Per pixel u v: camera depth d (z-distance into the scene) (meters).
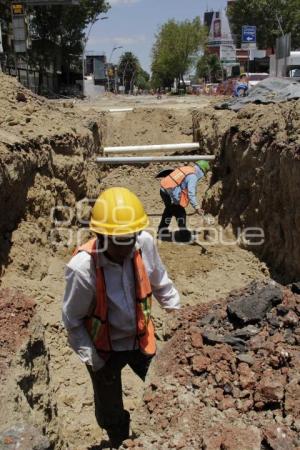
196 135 13.01
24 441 2.74
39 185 7.14
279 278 6.81
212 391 3.45
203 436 3.04
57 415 4.09
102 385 3.33
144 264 3.09
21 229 6.47
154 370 3.77
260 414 3.22
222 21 70.94
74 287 2.91
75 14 34.38
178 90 51.31
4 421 2.98
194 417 3.25
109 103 24.38
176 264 7.45
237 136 8.80
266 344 3.66
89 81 51.66
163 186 8.30
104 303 2.97
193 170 8.27
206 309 4.44
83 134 9.90
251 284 4.53
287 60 23.22
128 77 78.31
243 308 3.99
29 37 32.16
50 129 8.64
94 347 3.08
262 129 7.96
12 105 9.30
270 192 7.22
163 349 4.00
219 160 9.77
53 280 6.46
